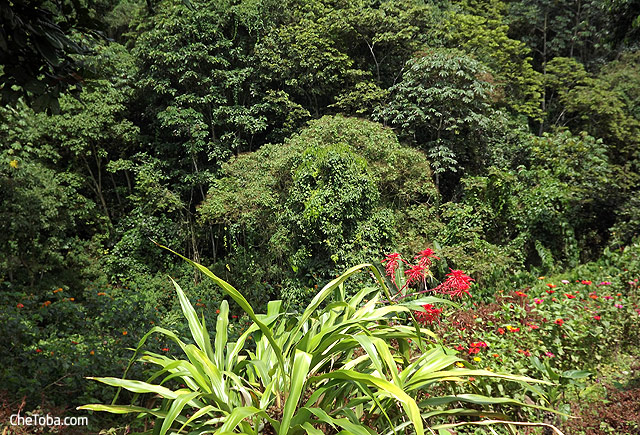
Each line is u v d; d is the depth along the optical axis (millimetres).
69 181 13133
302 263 10594
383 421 2131
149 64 14141
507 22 19266
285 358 2135
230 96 14633
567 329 4066
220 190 12656
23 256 10695
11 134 9297
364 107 14078
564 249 10805
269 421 1747
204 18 13984
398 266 3213
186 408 2400
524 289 6172
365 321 2043
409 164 11266
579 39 19375
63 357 4094
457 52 13141
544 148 13820
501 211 11523
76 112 12930
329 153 10055
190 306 2283
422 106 13250
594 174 12789
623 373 3930
